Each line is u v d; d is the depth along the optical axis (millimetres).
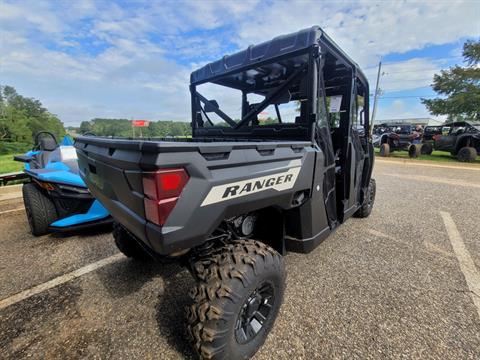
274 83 2721
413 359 1478
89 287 2164
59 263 2553
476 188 6195
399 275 2359
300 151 1776
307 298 2020
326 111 2195
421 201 5000
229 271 1332
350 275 2354
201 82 2812
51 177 2852
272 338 1628
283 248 1975
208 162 1187
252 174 1388
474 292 2109
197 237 1217
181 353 1525
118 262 2572
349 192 2742
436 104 20438
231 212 1352
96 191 1887
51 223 3127
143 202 1149
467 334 1662
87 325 1742
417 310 1891
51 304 1948
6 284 2207
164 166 1045
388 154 14000
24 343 1589
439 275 2363
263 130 2309
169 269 2441
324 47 2086
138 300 2000
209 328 1264
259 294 1510
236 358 1368
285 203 1713
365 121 3420
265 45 2121
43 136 4824
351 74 2574
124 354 1516
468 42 18672
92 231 3371
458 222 3797
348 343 1591
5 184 5629
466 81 18938
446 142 12172
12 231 3398
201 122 2986
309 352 1526
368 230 3469
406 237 3230
